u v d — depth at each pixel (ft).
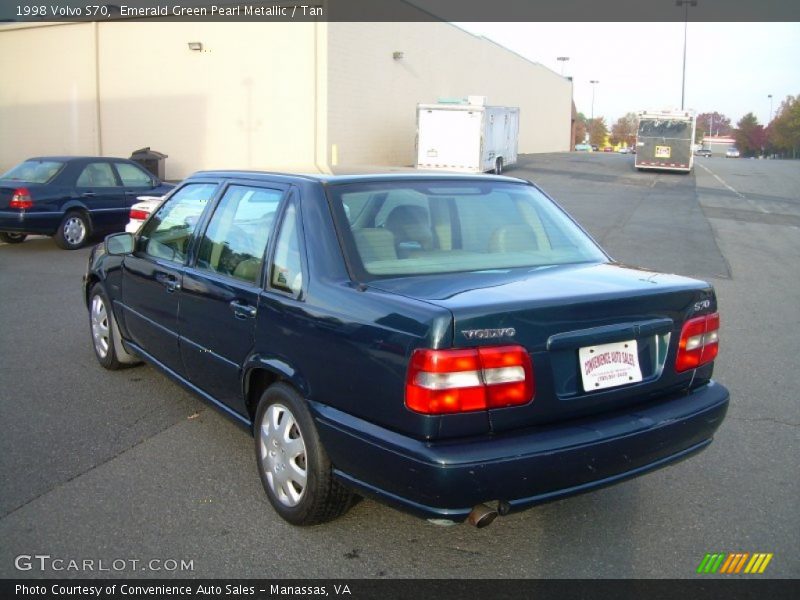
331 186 12.50
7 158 98.22
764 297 31.94
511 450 9.60
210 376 14.11
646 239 48.91
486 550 11.51
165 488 13.28
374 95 91.61
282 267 12.29
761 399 18.70
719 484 13.87
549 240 13.64
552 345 10.07
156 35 86.48
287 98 82.23
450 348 9.48
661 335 11.37
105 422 16.26
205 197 15.31
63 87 92.63
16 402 17.40
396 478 9.82
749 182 104.42
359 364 10.36
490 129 93.40
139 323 17.08
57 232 41.52
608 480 10.43
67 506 12.57
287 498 11.98
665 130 113.29
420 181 13.47
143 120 89.25
